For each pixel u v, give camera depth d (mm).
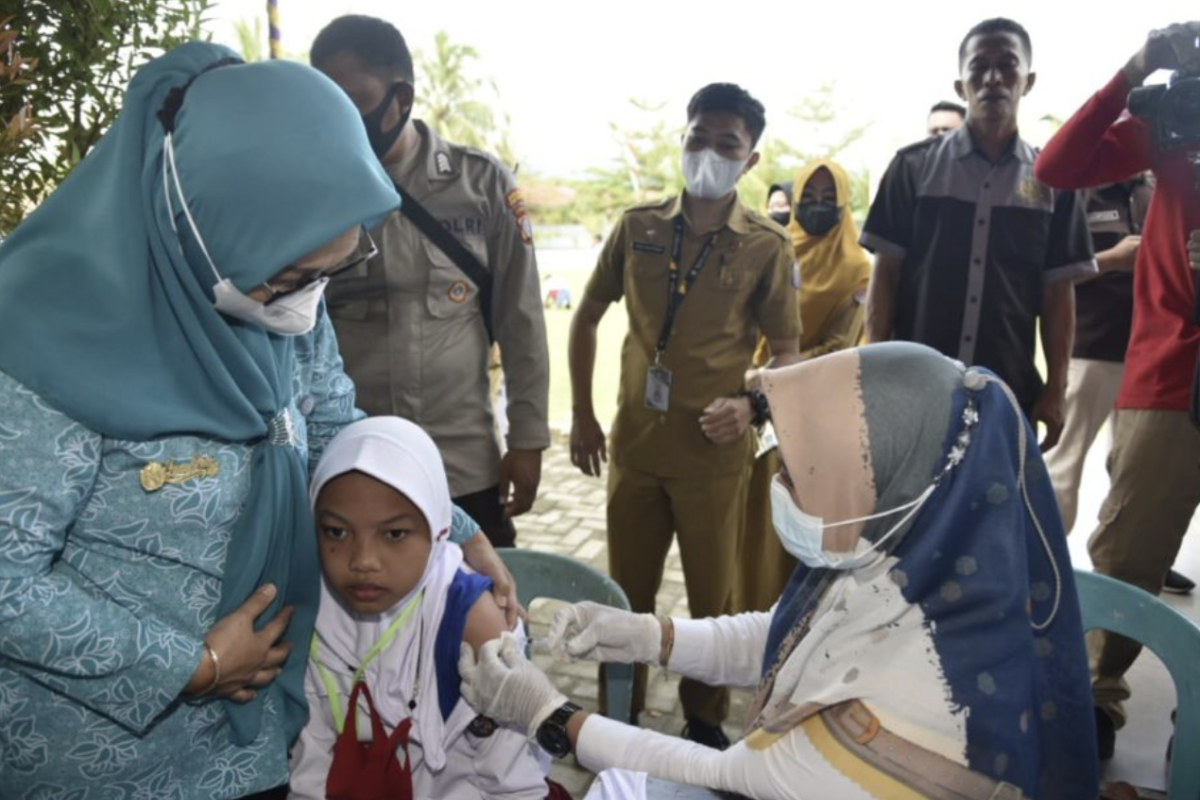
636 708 2658
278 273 1027
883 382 1044
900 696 999
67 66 1568
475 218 2109
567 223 22781
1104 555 2441
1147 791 2338
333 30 1943
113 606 1028
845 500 1044
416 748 1337
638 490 2498
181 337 1046
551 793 1364
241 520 1128
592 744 1219
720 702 2482
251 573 1116
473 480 2205
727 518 2465
